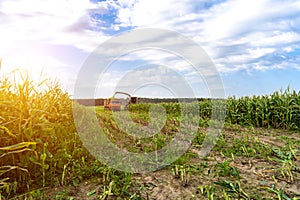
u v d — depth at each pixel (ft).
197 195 9.96
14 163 11.07
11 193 10.37
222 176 11.79
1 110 12.39
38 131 12.65
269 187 10.46
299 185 10.66
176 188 10.63
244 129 26.03
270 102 28.09
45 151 11.85
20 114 11.75
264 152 15.53
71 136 16.19
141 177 11.91
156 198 9.82
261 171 12.36
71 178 11.45
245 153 15.44
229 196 9.66
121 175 11.57
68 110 19.21
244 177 11.66
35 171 11.62
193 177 11.73
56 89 18.43
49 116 15.26
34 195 9.93
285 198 9.34
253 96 32.68
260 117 28.12
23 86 12.69
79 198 9.82
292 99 26.96
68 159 12.42
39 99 15.28
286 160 13.03
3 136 11.67
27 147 11.60
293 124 25.90
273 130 25.70
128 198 9.66
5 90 13.61
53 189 10.69
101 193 10.14
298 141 19.17
